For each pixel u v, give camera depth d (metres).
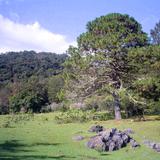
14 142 28.92
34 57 148.38
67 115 46.03
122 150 26.86
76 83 47.47
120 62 45.41
